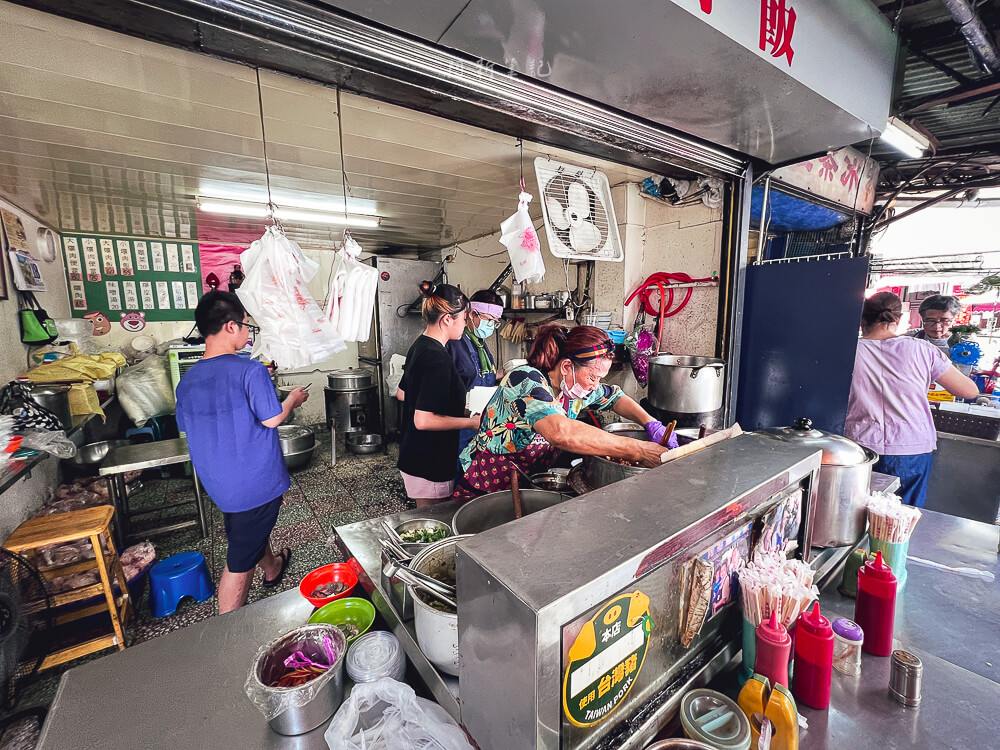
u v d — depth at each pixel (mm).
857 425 2086
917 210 3449
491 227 4402
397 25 1123
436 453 1992
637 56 1245
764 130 1741
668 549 638
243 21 1009
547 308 3209
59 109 1832
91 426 3238
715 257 2482
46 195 2934
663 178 2623
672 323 2727
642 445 1200
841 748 674
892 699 765
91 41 1378
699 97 1480
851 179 3203
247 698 791
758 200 2941
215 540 2826
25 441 2053
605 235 2393
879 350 2018
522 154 2436
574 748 587
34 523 1874
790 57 1330
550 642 508
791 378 2260
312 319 1603
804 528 1041
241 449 1740
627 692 652
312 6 1051
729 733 636
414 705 716
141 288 4418
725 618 837
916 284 6984
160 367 3955
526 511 1260
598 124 1646
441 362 1878
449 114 1482
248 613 1018
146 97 1743
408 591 869
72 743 700
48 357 2982
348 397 4676
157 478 3941
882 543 1097
